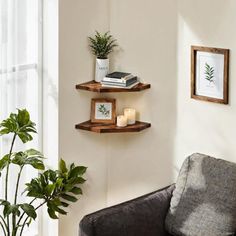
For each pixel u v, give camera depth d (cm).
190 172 393
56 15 405
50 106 419
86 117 430
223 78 395
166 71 417
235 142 398
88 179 438
